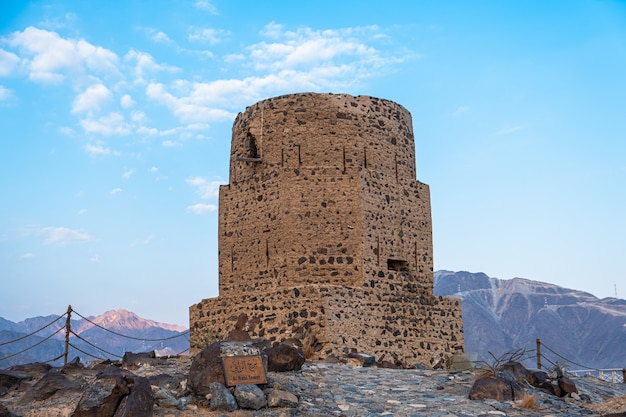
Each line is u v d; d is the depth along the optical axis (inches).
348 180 1344.7
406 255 1398.9
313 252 1317.7
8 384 864.3
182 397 789.9
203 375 799.1
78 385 812.0
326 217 1330.0
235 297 1327.5
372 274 1323.8
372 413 789.9
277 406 784.9
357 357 1141.7
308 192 1338.6
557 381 925.8
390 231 1378.0
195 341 1376.7
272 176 1360.7
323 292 1225.4
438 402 834.8
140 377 751.7
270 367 927.0
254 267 1360.7
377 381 927.0
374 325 1293.1
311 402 820.0
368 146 1385.3
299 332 1225.4
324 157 1360.7
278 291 1266.0
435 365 1357.0
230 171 1453.0
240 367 812.0
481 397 852.6
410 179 1444.4
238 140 1440.7
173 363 988.6
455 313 1438.2
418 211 1443.2
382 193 1380.4
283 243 1325.0
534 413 802.2
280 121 1380.4
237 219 1403.8
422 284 1414.9
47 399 791.7
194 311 1391.5
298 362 951.6
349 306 1257.4
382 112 1422.2
